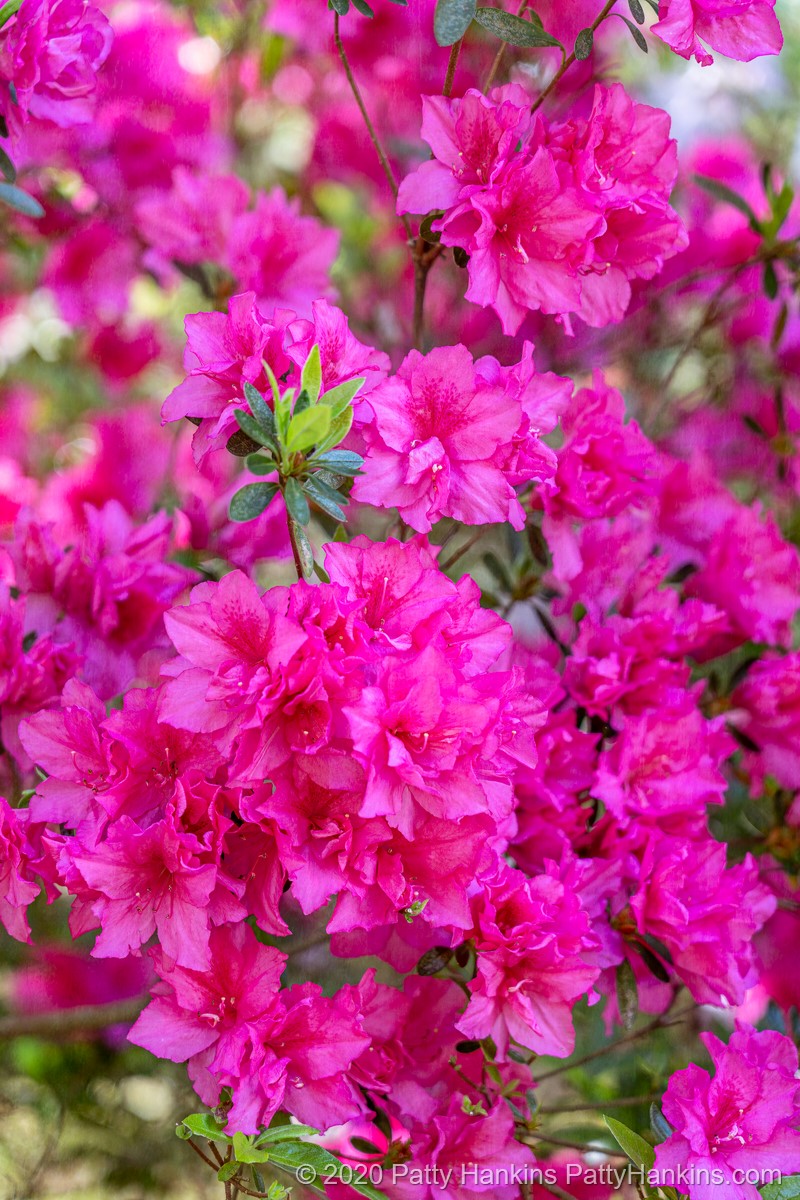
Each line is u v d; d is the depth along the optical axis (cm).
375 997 113
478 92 111
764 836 132
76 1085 142
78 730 109
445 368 108
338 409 103
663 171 115
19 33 116
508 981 111
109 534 124
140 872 105
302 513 103
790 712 126
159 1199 142
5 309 153
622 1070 138
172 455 141
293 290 134
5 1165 143
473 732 103
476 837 105
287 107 153
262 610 103
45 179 141
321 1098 107
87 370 156
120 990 143
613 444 119
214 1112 108
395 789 103
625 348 147
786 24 164
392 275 152
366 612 105
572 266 112
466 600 108
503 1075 116
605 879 115
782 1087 111
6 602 119
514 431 108
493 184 111
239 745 102
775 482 146
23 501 146
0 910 112
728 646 127
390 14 142
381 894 105
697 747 118
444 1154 113
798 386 147
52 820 109
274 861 106
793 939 135
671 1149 110
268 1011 106
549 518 119
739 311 147
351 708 101
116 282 146
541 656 125
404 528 120
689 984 116
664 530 129
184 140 143
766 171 136
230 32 149
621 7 144
